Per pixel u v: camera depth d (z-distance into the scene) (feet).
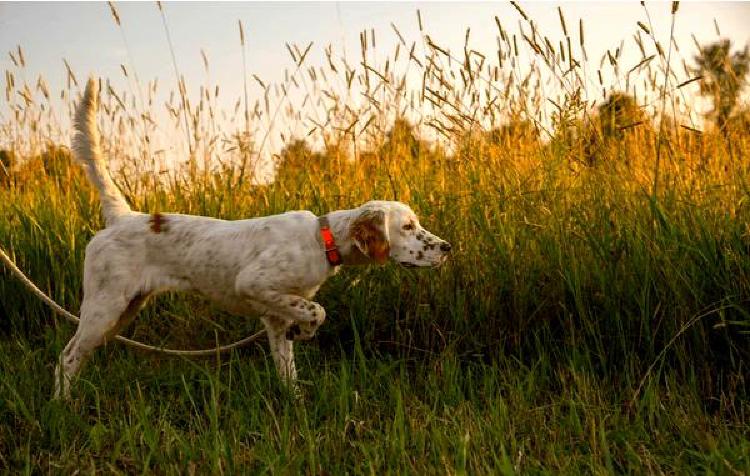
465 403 10.51
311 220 11.78
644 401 10.19
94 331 11.55
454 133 15.31
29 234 15.90
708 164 14.16
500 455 9.02
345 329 13.88
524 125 15.72
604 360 11.59
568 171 14.48
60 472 8.78
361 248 11.25
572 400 10.25
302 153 17.83
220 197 16.37
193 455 8.97
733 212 12.60
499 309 13.05
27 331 15.35
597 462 8.75
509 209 13.79
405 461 8.70
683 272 11.63
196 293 12.16
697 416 10.05
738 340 11.33
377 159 16.49
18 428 10.19
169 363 12.75
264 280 11.27
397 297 13.80
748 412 10.29
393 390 11.05
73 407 10.48
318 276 11.61
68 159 19.24
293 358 12.73
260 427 9.95
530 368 12.37
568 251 12.75
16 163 19.31
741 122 14.74
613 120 14.73
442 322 13.39
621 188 13.52
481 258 13.46
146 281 11.89
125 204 12.55
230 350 13.29
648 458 8.66
